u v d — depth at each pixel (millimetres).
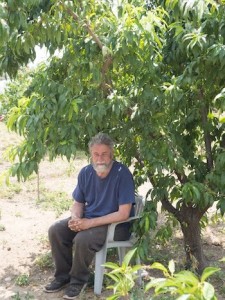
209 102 3680
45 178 8023
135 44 3100
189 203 3922
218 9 2977
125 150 3891
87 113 3168
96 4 3150
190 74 3143
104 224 3553
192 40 2969
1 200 6664
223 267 4137
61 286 3805
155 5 3775
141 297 3129
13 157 3428
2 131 12789
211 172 3555
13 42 3080
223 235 5078
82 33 3250
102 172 3572
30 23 3023
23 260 4492
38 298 3670
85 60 3217
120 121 3600
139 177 3895
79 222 3543
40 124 3158
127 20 3033
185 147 3871
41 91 3242
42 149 3264
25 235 5188
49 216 5922
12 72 3795
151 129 3490
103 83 3393
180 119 3803
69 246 3758
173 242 4793
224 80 3451
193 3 2730
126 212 3543
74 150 3193
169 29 3492
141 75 3396
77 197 3844
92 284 3807
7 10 2670
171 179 3688
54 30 3078
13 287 3895
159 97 3340
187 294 1311
